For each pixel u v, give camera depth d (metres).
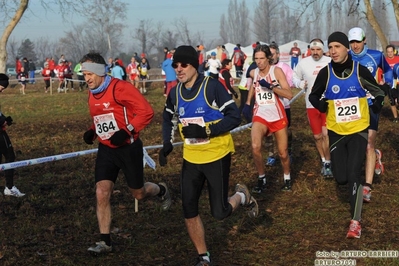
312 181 7.83
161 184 5.97
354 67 5.69
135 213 6.50
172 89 4.91
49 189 7.83
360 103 5.71
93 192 7.59
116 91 5.14
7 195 7.43
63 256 5.18
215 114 4.70
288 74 8.30
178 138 11.95
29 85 36.25
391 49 12.72
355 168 5.54
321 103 5.71
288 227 5.90
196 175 4.77
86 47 78.06
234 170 8.71
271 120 7.02
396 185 7.45
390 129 12.25
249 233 5.75
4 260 5.10
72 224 6.16
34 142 12.16
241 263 4.98
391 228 5.77
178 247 5.37
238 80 31.03
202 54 26.58
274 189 7.48
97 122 5.24
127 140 5.21
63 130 14.24
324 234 5.66
